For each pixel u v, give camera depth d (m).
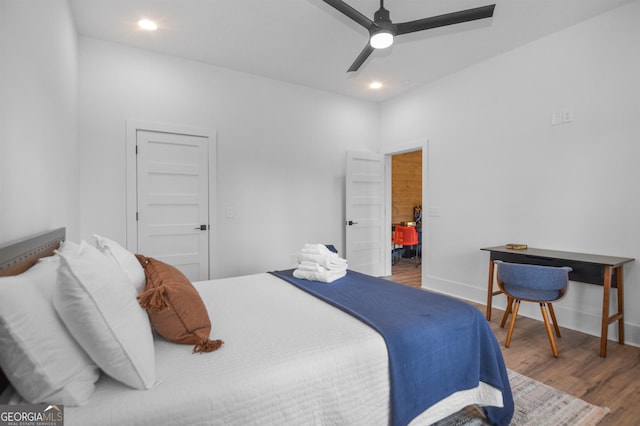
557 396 1.80
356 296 1.81
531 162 3.10
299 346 1.20
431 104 4.12
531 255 2.71
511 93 3.25
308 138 4.29
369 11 2.60
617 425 1.56
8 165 1.17
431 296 1.81
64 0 2.23
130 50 3.15
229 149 3.71
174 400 0.88
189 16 2.65
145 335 1.01
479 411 1.69
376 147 4.92
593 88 2.67
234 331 1.34
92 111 2.98
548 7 2.53
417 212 6.92
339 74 3.86
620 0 2.44
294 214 4.19
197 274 3.52
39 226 1.58
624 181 2.52
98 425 0.78
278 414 1.00
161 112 3.31
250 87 3.83
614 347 2.44
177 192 3.40
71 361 0.83
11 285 0.77
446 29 2.85
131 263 1.50
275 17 2.68
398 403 1.22
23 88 1.35
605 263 2.27
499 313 3.26
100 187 3.03
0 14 1.11
